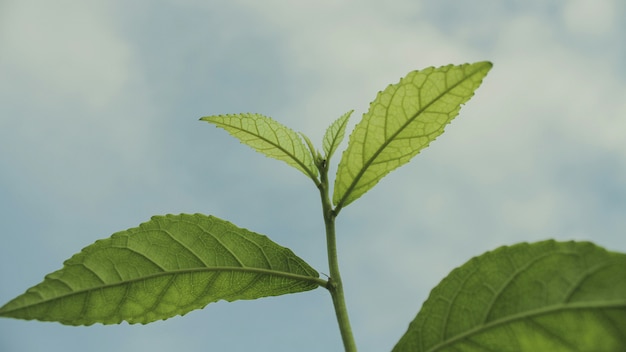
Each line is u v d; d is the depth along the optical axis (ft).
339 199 0.97
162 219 0.95
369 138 0.96
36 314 0.89
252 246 0.95
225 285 0.95
